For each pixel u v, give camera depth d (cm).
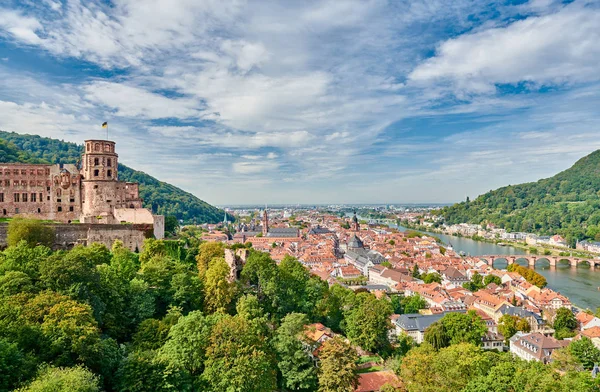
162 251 16000
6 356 6600
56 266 9700
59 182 18362
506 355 12938
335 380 9950
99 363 7762
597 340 18525
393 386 11662
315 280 17538
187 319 9162
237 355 8681
